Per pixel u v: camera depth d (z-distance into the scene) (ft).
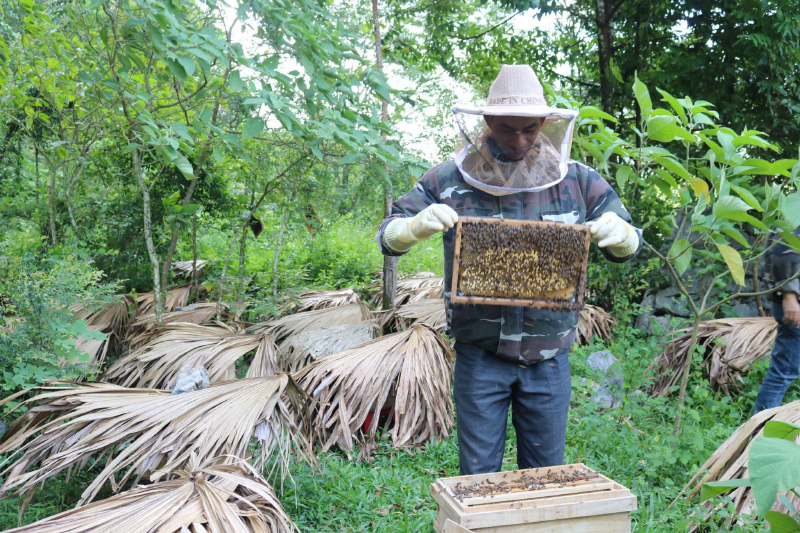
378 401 12.81
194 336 13.73
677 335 16.72
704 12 21.99
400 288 21.88
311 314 16.89
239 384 10.34
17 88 16.19
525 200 7.60
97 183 20.42
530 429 7.95
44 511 9.50
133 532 6.61
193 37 11.08
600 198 7.85
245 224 17.75
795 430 5.83
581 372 14.71
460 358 7.95
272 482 10.76
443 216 6.83
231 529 6.88
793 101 20.27
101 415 9.18
